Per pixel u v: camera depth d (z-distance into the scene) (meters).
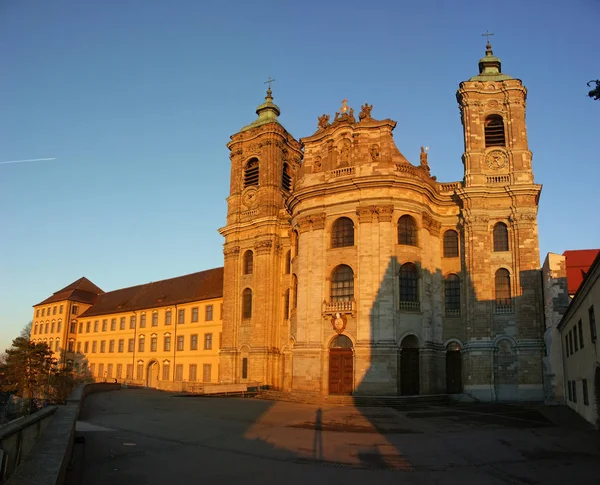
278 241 54.97
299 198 47.34
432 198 46.97
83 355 93.81
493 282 44.47
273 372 52.31
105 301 96.50
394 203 43.84
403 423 27.34
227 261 57.88
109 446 19.19
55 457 10.64
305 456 18.00
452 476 15.43
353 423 27.03
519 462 17.31
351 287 43.53
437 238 47.31
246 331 55.06
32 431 12.77
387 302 41.84
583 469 16.20
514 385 42.47
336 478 14.99
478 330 43.53
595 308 23.61
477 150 46.81
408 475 15.52
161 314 77.19
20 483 8.63
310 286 44.69
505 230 45.50
